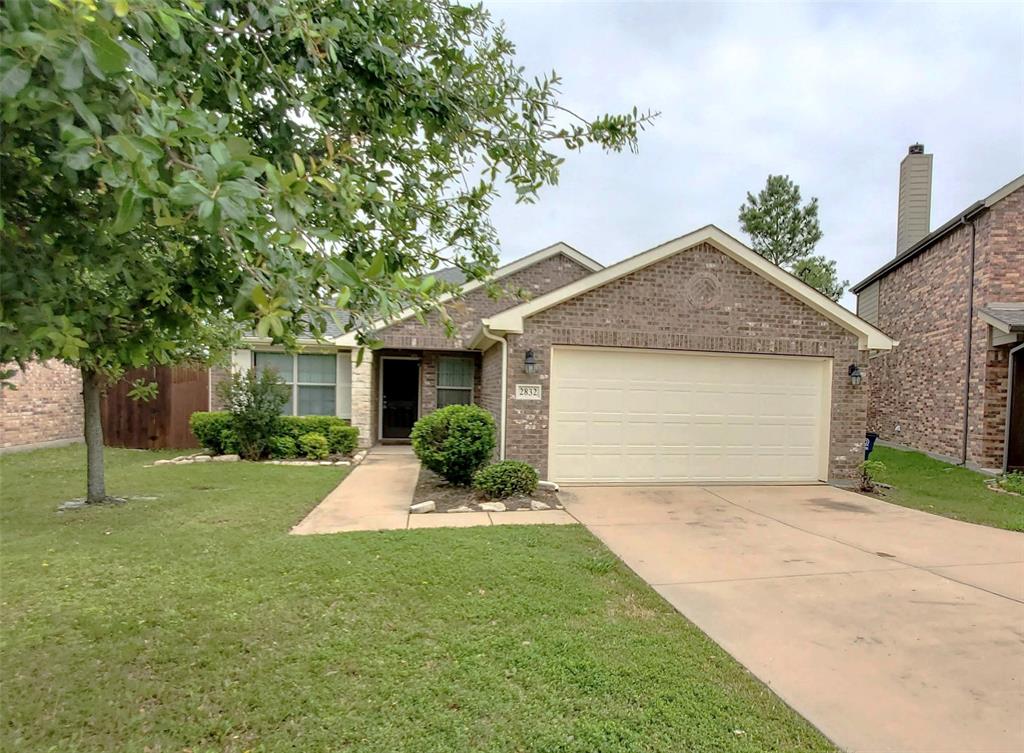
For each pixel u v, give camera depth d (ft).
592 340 27.94
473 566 14.90
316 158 7.16
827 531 19.89
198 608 12.09
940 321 40.52
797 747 7.77
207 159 3.79
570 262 45.73
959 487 29.68
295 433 37.17
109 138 3.52
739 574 15.05
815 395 30.25
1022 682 9.66
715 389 29.37
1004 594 13.78
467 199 9.77
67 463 33.47
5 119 3.43
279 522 19.56
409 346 42.06
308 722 8.19
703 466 29.32
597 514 21.94
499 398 29.60
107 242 4.92
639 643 10.75
